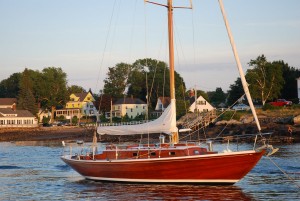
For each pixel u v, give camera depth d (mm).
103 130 27391
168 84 127875
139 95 138375
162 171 24984
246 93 24625
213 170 24344
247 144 52719
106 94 133375
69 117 138125
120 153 27000
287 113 74312
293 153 40875
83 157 28797
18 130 106500
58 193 24922
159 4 26734
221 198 22312
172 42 26703
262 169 31281
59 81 141500
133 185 25797
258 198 22250
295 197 22406
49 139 87938
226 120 72875
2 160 44531
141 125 26438
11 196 24516
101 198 22984
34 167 38062
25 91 134750
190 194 23109
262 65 94500
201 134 67750
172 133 26219
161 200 22078
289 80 101875
